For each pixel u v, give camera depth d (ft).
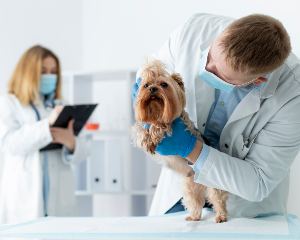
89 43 10.94
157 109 3.61
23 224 3.78
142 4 10.12
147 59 3.81
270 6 7.53
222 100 4.24
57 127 6.80
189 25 4.62
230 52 3.11
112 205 10.20
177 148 3.77
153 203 5.25
